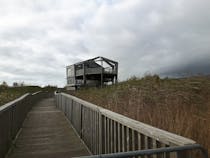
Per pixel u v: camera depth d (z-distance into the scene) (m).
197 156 2.48
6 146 4.64
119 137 3.35
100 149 4.18
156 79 9.35
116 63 31.33
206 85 7.52
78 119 6.43
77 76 32.00
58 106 14.12
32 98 14.71
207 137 3.36
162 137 2.25
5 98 13.25
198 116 4.31
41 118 9.51
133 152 1.73
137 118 4.76
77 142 5.72
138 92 7.31
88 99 10.74
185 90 6.96
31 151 5.00
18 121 6.79
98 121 4.39
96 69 29.62
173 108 4.97
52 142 5.71
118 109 5.97
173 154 2.07
